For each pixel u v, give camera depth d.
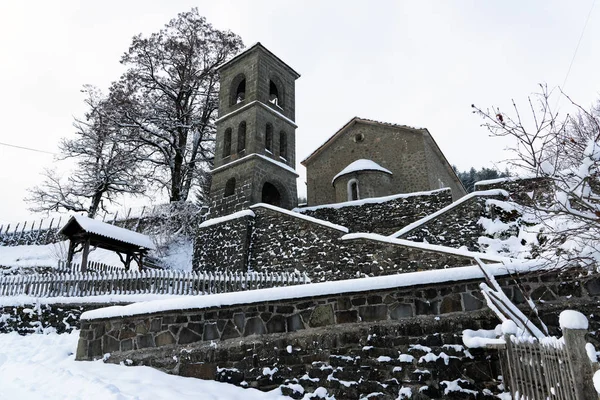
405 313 6.23
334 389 6.14
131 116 27.52
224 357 6.95
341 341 6.39
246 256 18.56
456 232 15.21
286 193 22.64
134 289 13.52
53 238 29.30
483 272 5.75
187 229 25.92
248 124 22.59
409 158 24.08
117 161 28.42
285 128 24.56
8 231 31.48
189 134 30.80
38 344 10.91
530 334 4.95
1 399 6.13
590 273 5.35
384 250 14.41
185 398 5.88
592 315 5.44
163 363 7.34
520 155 4.90
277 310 6.97
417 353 5.93
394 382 5.87
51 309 12.77
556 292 5.72
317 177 27.11
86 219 16.19
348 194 22.89
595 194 4.58
